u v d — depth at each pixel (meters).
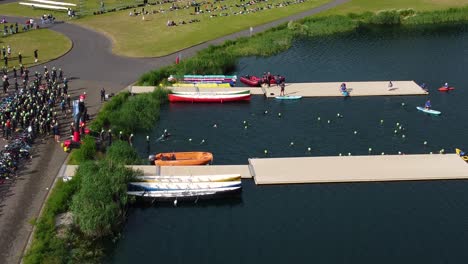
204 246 65.38
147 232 67.75
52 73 108.00
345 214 70.94
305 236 67.00
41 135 87.81
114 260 62.81
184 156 83.44
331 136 92.25
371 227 68.50
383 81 116.00
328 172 79.62
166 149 87.88
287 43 139.00
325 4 175.50
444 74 120.06
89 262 61.94
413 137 91.94
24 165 78.25
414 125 96.44
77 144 83.44
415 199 74.00
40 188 72.69
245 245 65.56
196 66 118.44
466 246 65.38
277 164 82.12
